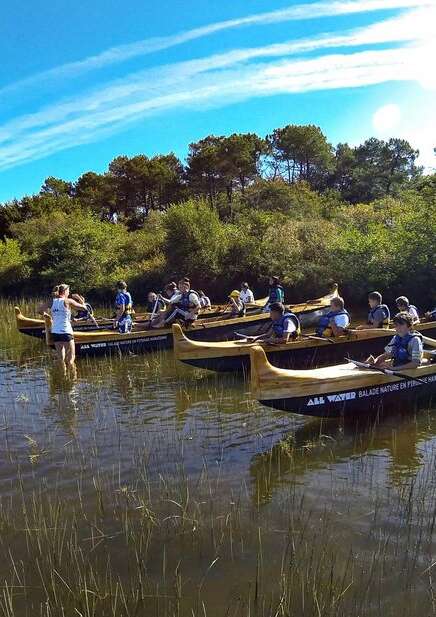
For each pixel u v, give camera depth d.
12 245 35.78
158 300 15.38
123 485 6.42
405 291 18.80
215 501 5.94
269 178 43.91
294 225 24.50
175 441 7.73
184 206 26.58
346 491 6.02
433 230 18.00
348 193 49.97
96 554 5.04
